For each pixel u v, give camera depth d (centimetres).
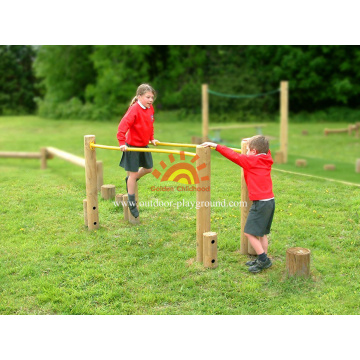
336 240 546
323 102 2555
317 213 634
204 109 1415
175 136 1652
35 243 554
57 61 2659
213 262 481
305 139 1631
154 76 2623
